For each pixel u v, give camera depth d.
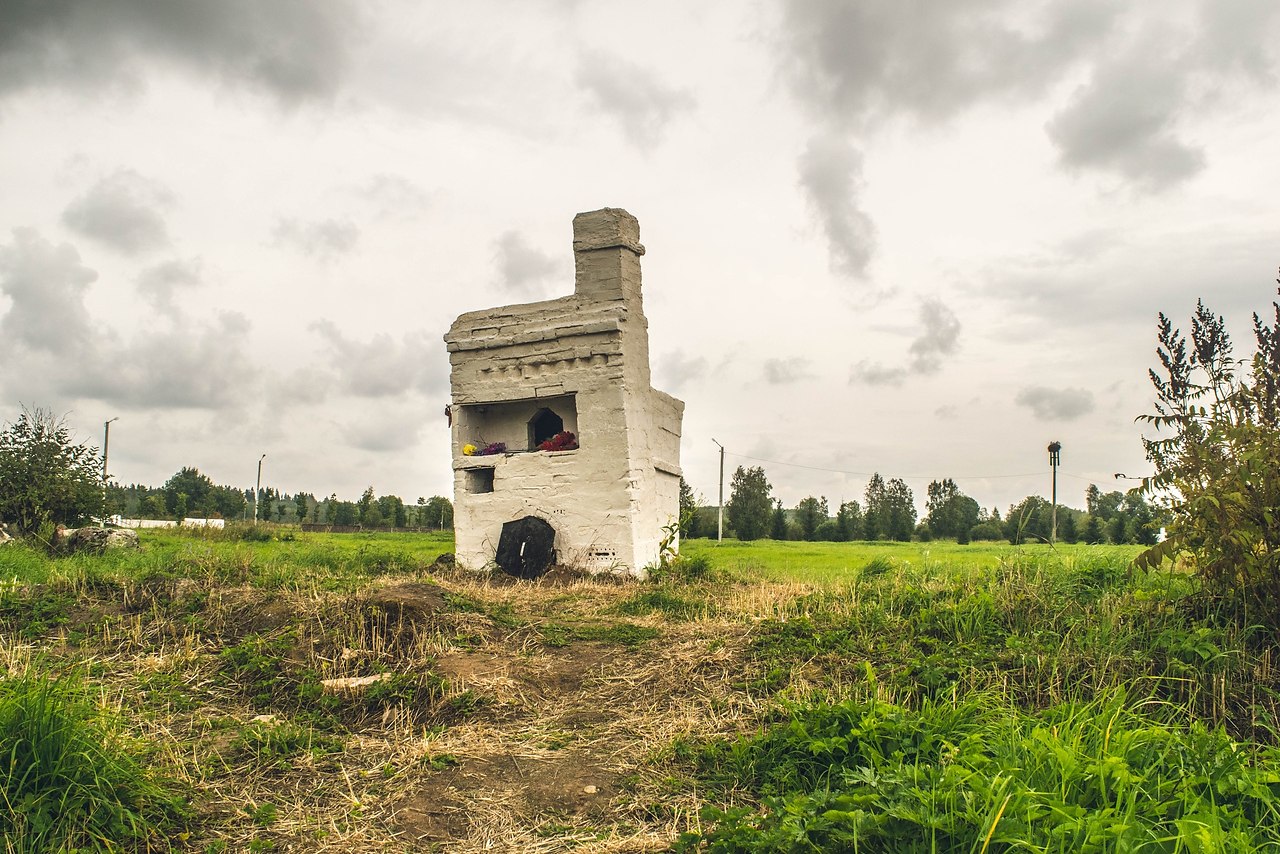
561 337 16.92
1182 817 4.46
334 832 5.45
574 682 8.39
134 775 5.61
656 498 17.86
